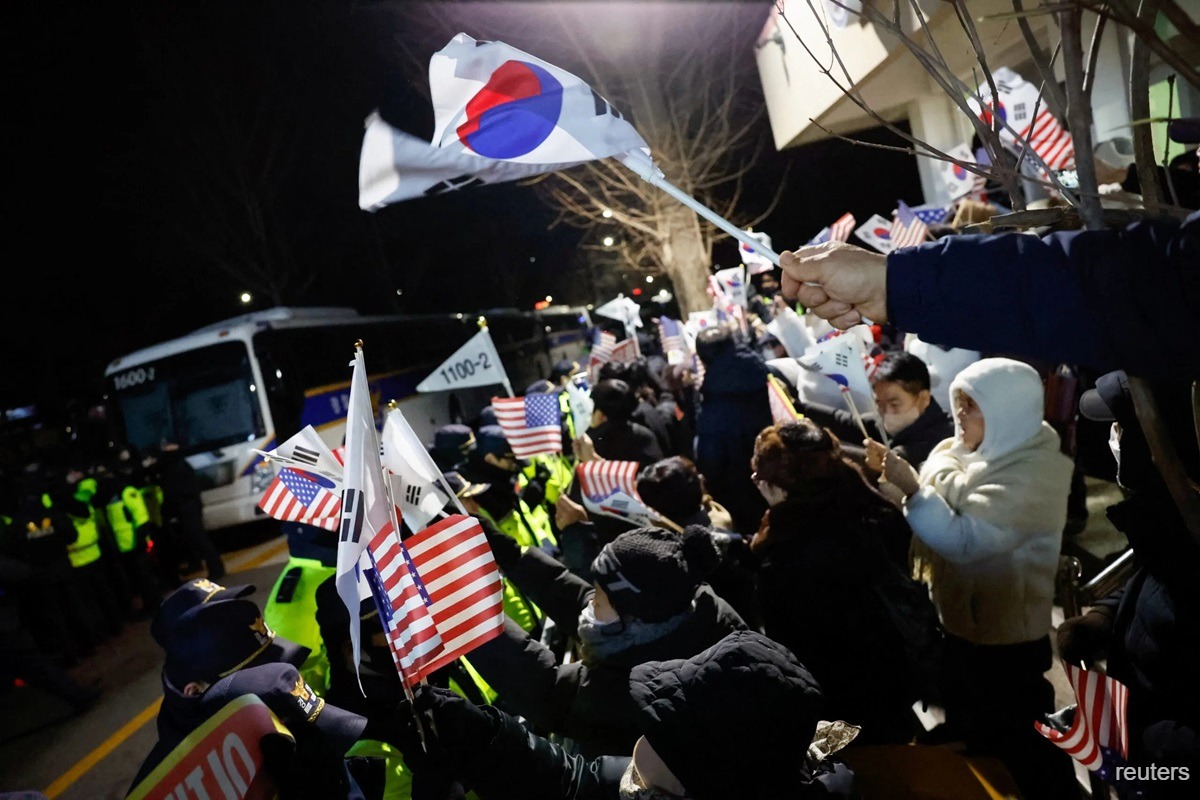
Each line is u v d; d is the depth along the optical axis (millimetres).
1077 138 1173
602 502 3678
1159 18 4773
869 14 1353
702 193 14500
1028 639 2727
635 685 1679
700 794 1597
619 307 9781
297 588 3014
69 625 8102
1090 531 4797
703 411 4898
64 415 23016
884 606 2625
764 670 1578
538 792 1914
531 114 1620
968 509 2699
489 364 4848
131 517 9172
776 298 6141
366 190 1696
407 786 2520
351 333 14070
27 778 5621
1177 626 1707
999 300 1166
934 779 2207
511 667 2393
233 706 1852
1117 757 1788
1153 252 1074
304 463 2217
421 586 1932
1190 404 1663
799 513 2658
